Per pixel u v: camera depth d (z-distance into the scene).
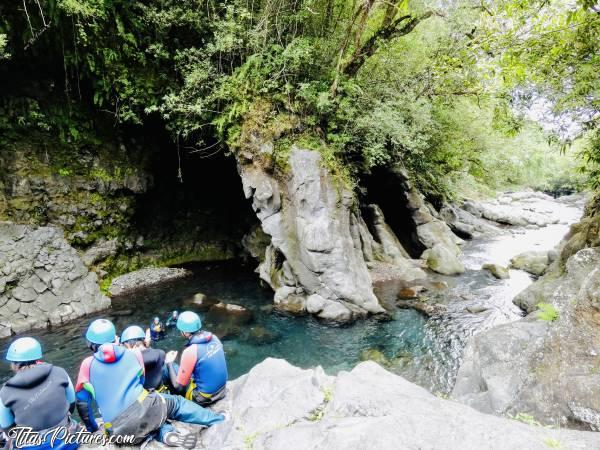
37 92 12.55
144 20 12.40
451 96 15.39
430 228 19.20
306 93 12.06
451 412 3.35
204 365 4.52
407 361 9.11
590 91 7.08
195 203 18.25
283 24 12.72
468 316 11.46
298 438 3.36
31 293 11.04
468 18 12.05
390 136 13.54
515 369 5.31
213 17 12.57
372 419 3.38
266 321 11.27
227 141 12.82
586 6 5.81
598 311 4.62
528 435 2.87
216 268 16.75
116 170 14.56
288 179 12.22
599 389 4.19
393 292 13.71
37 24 10.97
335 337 10.34
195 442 3.79
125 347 4.36
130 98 12.90
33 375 3.45
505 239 23.80
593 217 11.14
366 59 13.56
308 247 11.68
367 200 20.06
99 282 13.70
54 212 13.00
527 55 7.39
